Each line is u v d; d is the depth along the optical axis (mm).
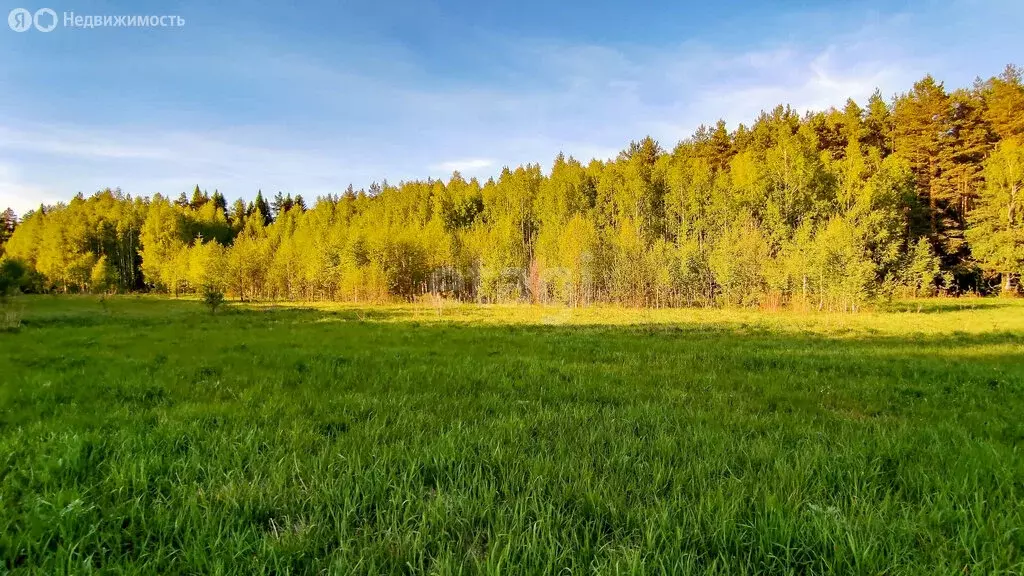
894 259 38375
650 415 6438
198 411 6398
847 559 2822
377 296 63469
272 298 74688
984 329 22844
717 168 73062
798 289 39688
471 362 11609
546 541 3045
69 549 2895
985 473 4281
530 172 101375
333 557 2898
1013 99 50719
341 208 121625
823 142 63281
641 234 58812
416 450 4684
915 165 55500
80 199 105750
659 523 3256
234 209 134125
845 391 8523
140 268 86188
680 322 28641
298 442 5031
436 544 3049
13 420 6137
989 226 45281
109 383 8586
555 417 6281
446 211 98625
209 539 3051
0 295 32312
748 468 4359
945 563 2891
